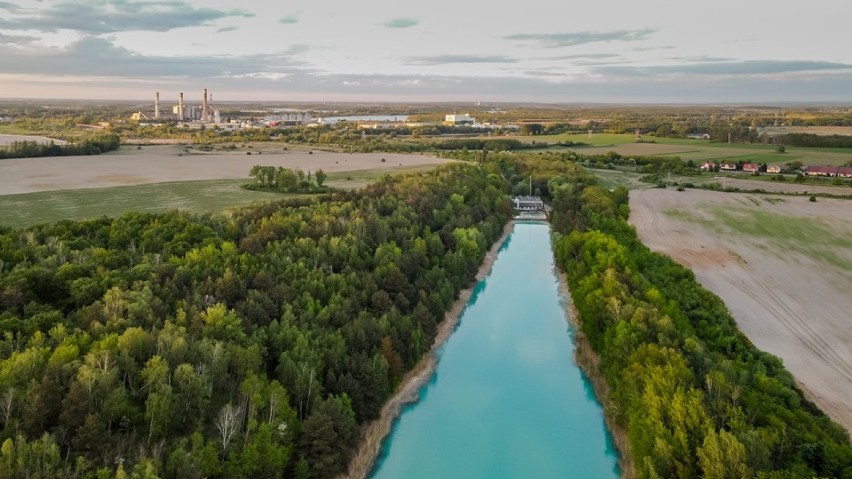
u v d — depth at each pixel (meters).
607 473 52.19
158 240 78.69
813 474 38.09
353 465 48.97
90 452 37.81
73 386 39.09
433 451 55.03
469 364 72.50
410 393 62.75
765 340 70.75
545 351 76.38
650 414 44.84
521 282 103.88
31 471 34.09
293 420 45.38
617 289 69.25
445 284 82.25
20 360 41.12
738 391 45.41
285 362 49.78
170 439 41.28
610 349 59.78
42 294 59.25
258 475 40.84
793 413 46.19
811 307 81.94
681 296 73.25
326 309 60.84
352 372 54.62
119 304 53.12
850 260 104.25
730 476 37.72
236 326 52.97
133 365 44.25
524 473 52.09
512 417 60.97
